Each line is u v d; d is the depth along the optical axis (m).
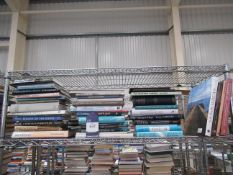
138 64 3.30
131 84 1.51
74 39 3.40
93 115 1.08
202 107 1.00
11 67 2.99
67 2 3.53
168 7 3.28
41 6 3.52
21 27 3.28
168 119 1.08
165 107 1.09
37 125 1.05
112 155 1.29
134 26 3.43
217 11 3.41
